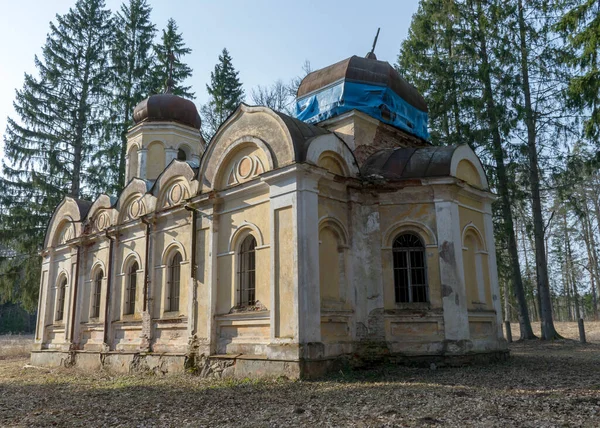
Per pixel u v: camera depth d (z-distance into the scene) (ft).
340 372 41.27
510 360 50.98
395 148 57.36
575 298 173.27
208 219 51.24
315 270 41.96
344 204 48.24
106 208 69.46
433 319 46.37
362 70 58.90
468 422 23.50
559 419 23.53
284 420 25.77
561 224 171.94
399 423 23.82
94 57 118.52
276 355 41.09
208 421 26.48
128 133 78.69
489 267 53.47
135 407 32.07
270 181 44.62
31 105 110.52
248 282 47.62
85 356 65.62
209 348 47.80
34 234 106.11
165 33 128.47
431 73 89.30
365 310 47.24
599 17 53.72
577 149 99.25
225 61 129.70
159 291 57.67
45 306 78.48
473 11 88.74
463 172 52.70
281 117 45.65
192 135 78.38
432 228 48.32
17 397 39.96
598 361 48.67
